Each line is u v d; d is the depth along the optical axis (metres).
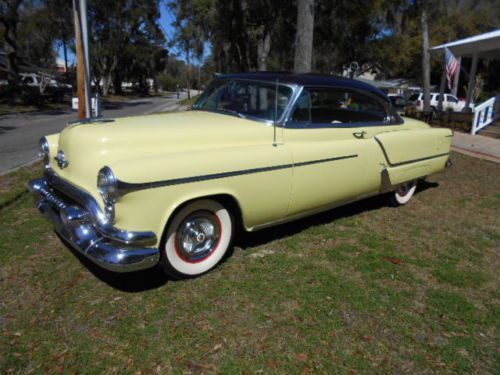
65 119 17.16
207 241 3.36
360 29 22.09
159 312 2.87
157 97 48.00
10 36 22.11
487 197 6.05
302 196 3.81
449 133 5.55
